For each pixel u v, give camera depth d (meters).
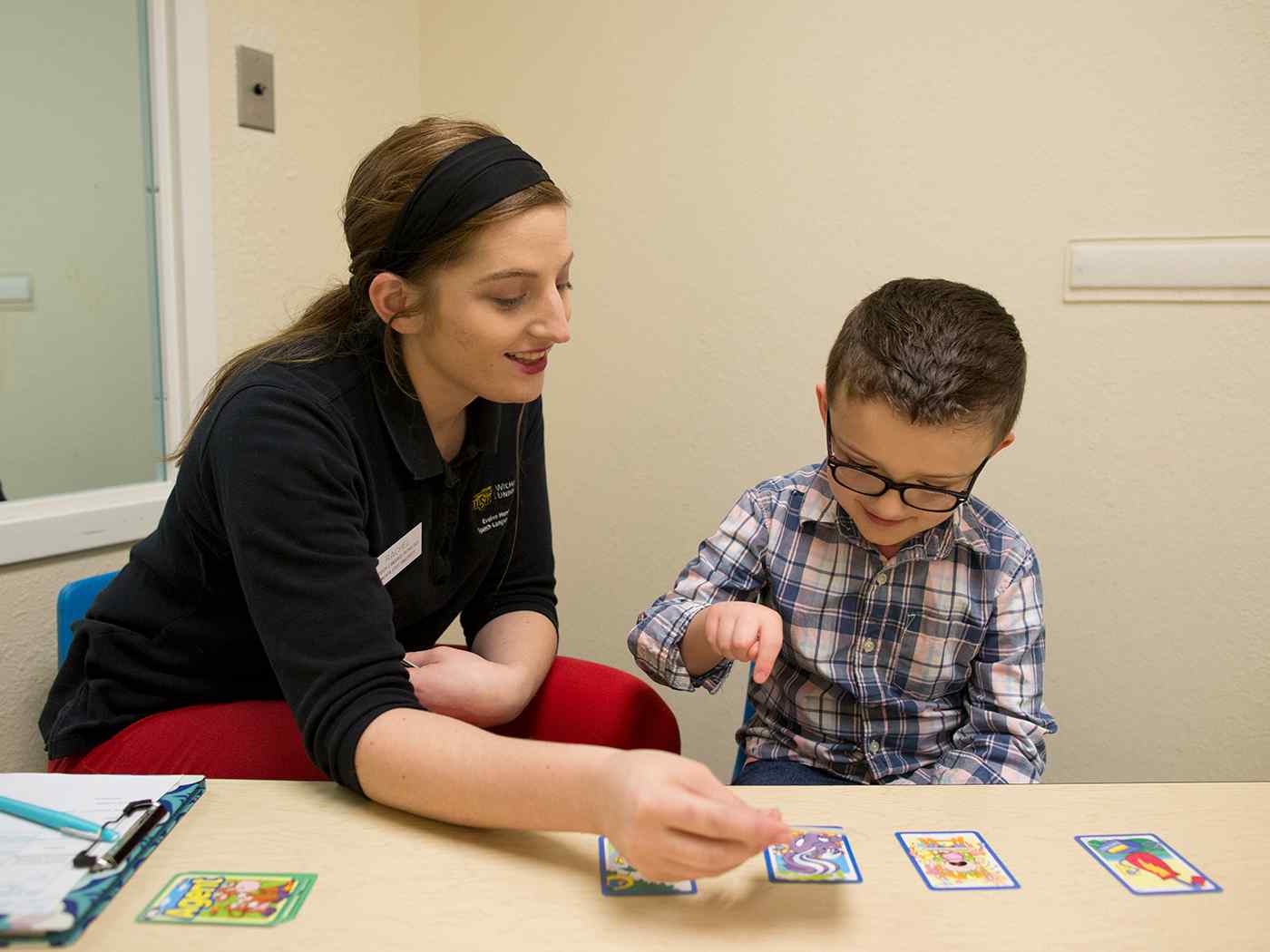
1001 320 0.97
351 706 0.74
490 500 1.10
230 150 1.59
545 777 0.64
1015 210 1.57
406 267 0.85
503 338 0.85
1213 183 1.46
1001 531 1.09
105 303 1.47
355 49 1.81
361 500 0.90
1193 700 1.58
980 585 1.07
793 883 0.61
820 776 1.10
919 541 1.07
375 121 1.87
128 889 0.59
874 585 1.09
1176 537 1.55
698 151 1.76
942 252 1.62
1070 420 1.59
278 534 0.80
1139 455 1.56
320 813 0.70
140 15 1.47
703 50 1.73
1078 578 1.62
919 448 0.88
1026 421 1.61
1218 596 1.54
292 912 0.57
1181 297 1.50
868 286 1.68
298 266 1.74
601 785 0.61
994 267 1.59
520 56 1.88
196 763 0.93
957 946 0.55
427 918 0.57
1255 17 1.41
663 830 0.57
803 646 1.11
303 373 0.90
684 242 1.79
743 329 1.77
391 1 1.88
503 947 0.54
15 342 1.36
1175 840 0.67
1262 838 0.67
